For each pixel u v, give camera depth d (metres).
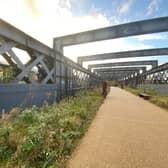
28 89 9.20
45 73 12.44
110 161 4.14
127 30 19.86
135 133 6.48
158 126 7.59
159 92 31.66
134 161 4.17
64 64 16.88
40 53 11.58
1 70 8.32
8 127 5.00
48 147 4.25
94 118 9.16
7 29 7.90
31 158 3.77
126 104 15.66
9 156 3.92
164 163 4.09
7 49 8.09
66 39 20.84
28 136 4.50
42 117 6.54
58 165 3.70
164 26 18.73
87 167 3.82
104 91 23.66
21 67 8.85
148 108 13.18
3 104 7.25
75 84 22.27
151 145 5.25
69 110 9.09
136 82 61.66
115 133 6.44
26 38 9.54
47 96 11.61
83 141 5.50
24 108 8.45
